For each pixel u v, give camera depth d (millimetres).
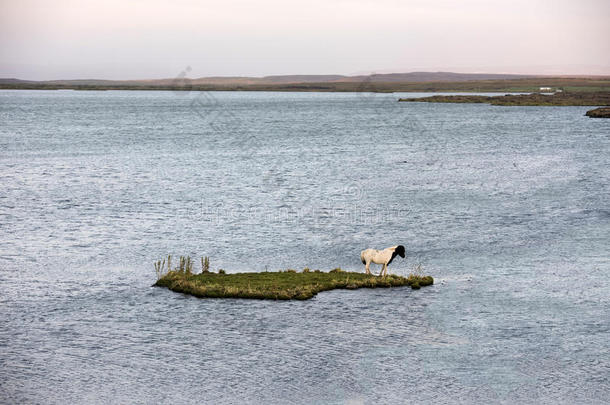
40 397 27875
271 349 33531
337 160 150375
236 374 30359
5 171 123250
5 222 73438
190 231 68625
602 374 30672
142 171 125875
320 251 59438
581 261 55250
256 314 39406
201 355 32688
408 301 42531
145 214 79062
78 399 27719
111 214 79000
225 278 47188
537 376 30359
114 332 36250
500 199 91938
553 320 38781
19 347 33938
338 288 45469
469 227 71438
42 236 65875
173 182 110125
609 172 122250
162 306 41250
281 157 157125
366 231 69000
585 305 42031
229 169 130500
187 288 44312
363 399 27828
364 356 32656
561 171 125000
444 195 96125
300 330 36500
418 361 32031
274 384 29281
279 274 48500
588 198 91938
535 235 66938
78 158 149875
